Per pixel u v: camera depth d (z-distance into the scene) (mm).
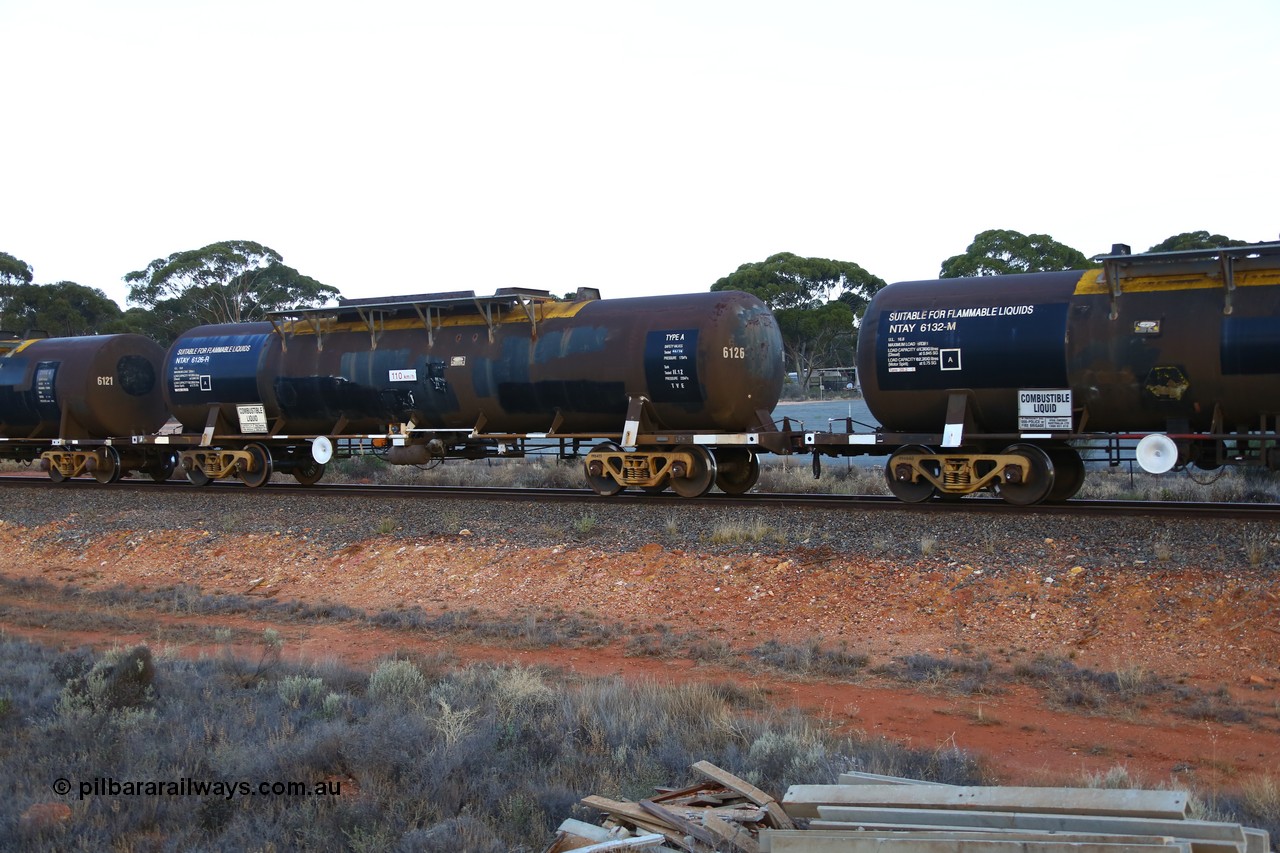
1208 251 15250
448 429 22547
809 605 15203
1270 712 11219
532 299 21344
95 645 15570
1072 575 14344
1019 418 17203
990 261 73250
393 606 17656
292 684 11680
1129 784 9023
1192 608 13297
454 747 9281
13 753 9547
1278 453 15727
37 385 28547
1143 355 15953
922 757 9648
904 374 17750
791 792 7496
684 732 10289
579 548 18031
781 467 33219
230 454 25547
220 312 74250
